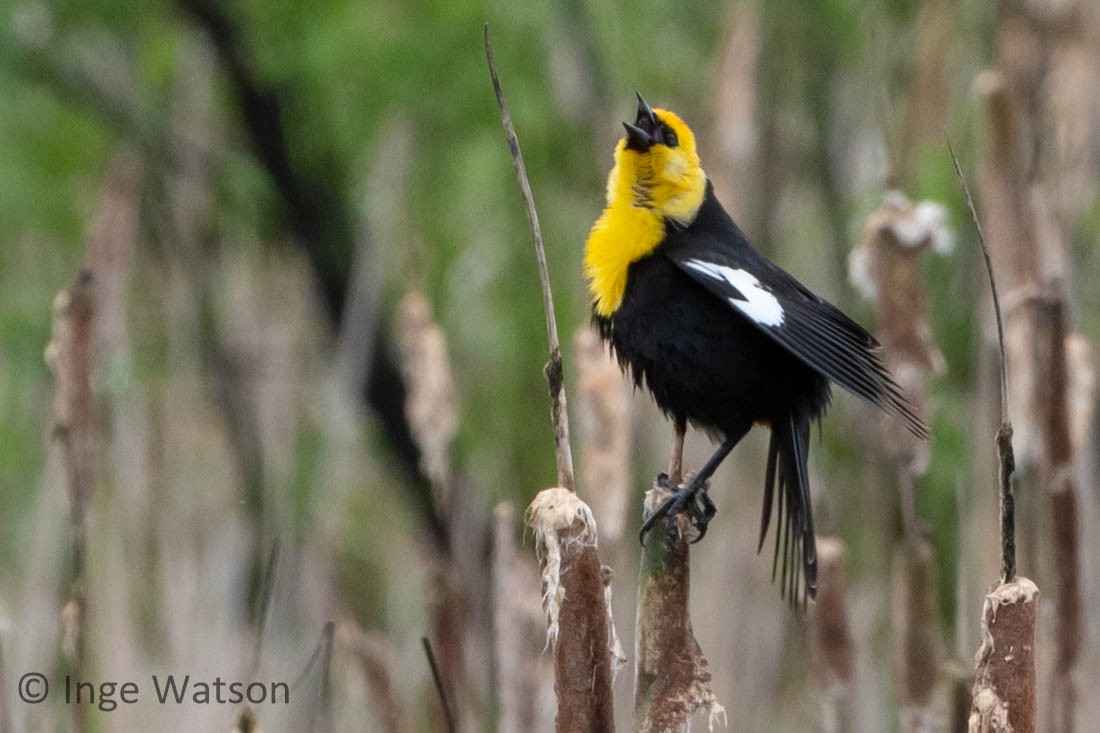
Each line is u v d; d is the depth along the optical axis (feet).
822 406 29.50
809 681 36.01
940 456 39.47
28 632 35.29
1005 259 28.60
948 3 42.45
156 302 48.62
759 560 37.68
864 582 37.32
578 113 47.70
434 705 28.71
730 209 40.27
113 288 35.70
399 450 52.75
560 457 19.24
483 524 42.34
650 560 21.18
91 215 47.96
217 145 53.11
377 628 47.16
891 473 34.96
